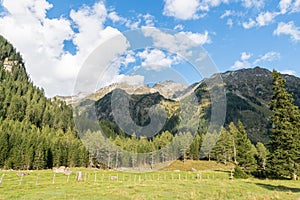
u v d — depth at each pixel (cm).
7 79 15350
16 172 4106
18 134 7244
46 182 2738
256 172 3638
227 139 5316
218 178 3134
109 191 1791
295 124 3303
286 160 3169
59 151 6462
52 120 10269
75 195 1647
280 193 1723
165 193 1686
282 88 3419
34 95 13162
